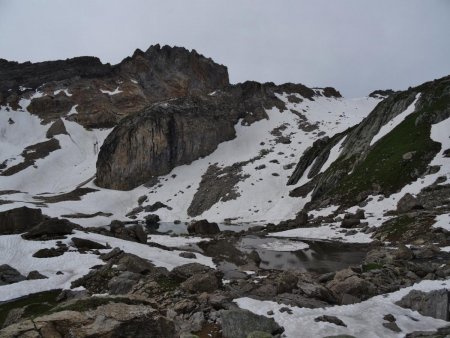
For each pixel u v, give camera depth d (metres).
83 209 103.62
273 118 171.62
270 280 25.34
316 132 149.88
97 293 25.00
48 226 39.03
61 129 170.12
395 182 68.44
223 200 102.19
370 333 16.31
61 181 138.25
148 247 40.47
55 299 24.56
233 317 16.55
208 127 147.25
